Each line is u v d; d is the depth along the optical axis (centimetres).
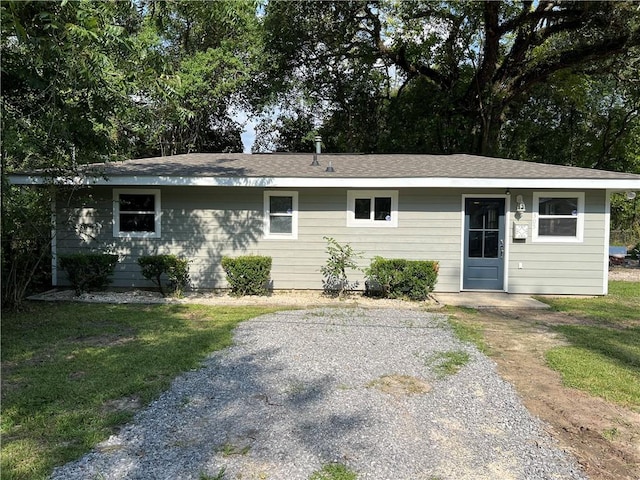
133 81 616
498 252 949
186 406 361
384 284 873
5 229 666
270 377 429
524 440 316
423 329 632
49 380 411
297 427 328
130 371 437
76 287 866
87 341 549
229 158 1184
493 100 1630
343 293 939
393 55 1769
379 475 268
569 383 426
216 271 970
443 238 946
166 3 671
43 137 645
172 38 1733
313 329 624
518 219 935
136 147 1800
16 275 721
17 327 617
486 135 1664
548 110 2045
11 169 717
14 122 597
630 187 852
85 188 905
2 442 299
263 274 901
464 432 326
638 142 1959
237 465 276
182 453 289
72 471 266
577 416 356
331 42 1745
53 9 449
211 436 312
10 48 545
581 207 921
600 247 924
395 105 1962
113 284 970
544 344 564
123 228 970
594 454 298
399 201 947
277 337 577
